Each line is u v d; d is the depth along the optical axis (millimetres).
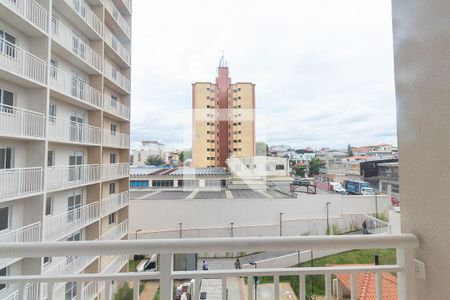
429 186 801
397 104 968
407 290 820
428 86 824
